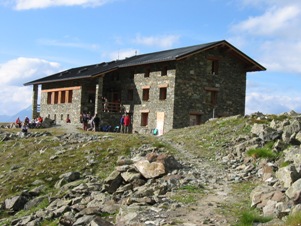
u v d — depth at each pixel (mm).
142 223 13109
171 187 18031
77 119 55125
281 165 19875
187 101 46531
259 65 50156
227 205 14883
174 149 27875
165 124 46406
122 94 53406
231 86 50000
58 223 16219
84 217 15070
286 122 26547
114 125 52219
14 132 43312
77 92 55656
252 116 33906
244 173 20469
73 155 28375
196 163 23609
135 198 16391
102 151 28312
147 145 29078
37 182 24625
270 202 13734
